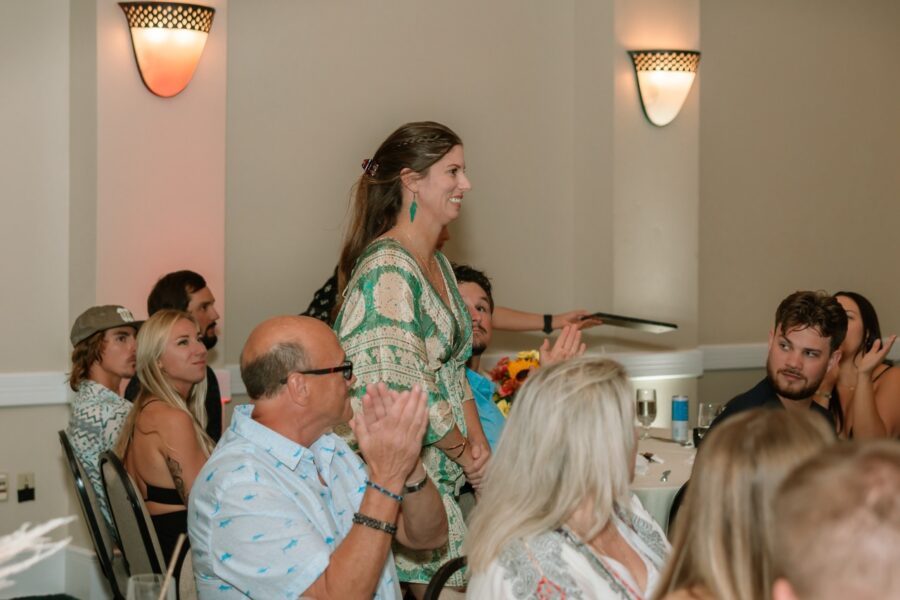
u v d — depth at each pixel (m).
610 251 5.67
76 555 4.79
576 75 5.82
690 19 5.75
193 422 3.47
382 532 2.21
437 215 2.86
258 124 5.06
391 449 2.23
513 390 4.00
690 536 1.60
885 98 6.93
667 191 5.76
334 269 5.26
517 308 5.75
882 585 0.97
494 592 1.93
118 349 4.02
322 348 2.35
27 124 4.67
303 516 2.26
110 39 4.45
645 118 5.70
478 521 2.00
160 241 4.57
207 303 4.43
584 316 4.89
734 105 6.43
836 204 6.80
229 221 5.01
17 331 4.69
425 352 2.79
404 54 5.39
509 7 5.66
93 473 3.92
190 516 2.32
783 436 1.57
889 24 6.91
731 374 6.49
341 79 5.24
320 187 5.21
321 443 2.52
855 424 3.87
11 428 4.69
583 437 1.96
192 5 4.43
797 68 6.63
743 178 6.49
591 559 1.94
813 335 3.30
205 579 2.27
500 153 5.66
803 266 6.71
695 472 1.65
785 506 1.06
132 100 4.50
